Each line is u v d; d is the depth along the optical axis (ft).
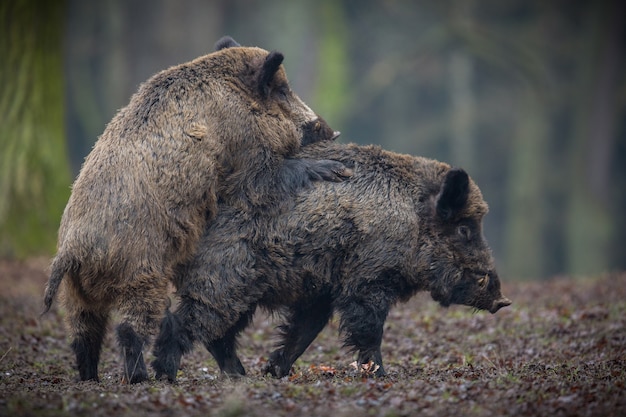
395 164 54.03
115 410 38.70
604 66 219.61
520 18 238.68
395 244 52.03
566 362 53.57
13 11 99.19
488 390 42.50
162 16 224.74
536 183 222.07
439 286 53.93
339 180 52.21
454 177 52.03
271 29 221.05
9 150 98.22
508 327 68.54
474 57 236.02
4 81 99.04
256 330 69.92
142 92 50.90
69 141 234.17
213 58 53.06
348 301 52.16
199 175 49.24
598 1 219.82
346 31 236.22
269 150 52.13
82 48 230.89
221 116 51.08
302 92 212.23
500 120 249.55
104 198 46.60
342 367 56.54
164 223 47.78
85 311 48.67
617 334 62.80
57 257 46.47
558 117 239.09
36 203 98.58
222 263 50.06
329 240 51.49
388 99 254.27
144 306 46.91
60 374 53.31
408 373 52.95
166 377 48.98
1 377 49.70
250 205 51.03
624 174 240.12
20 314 69.10
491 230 248.11
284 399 40.83
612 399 40.40
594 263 215.92
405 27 247.91
